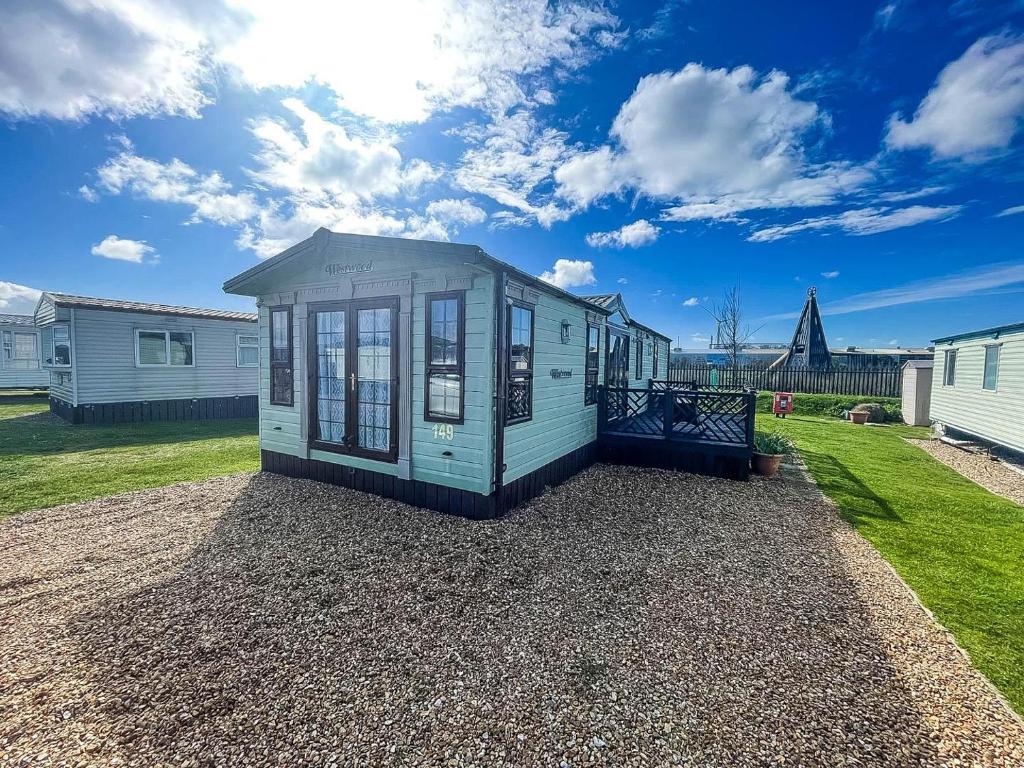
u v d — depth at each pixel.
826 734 1.97
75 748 1.83
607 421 7.91
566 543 4.13
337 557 3.74
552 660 2.47
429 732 1.95
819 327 20.81
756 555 3.96
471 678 2.31
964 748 1.90
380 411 5.22
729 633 2.76
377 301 5.09
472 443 4.55
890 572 3.64
